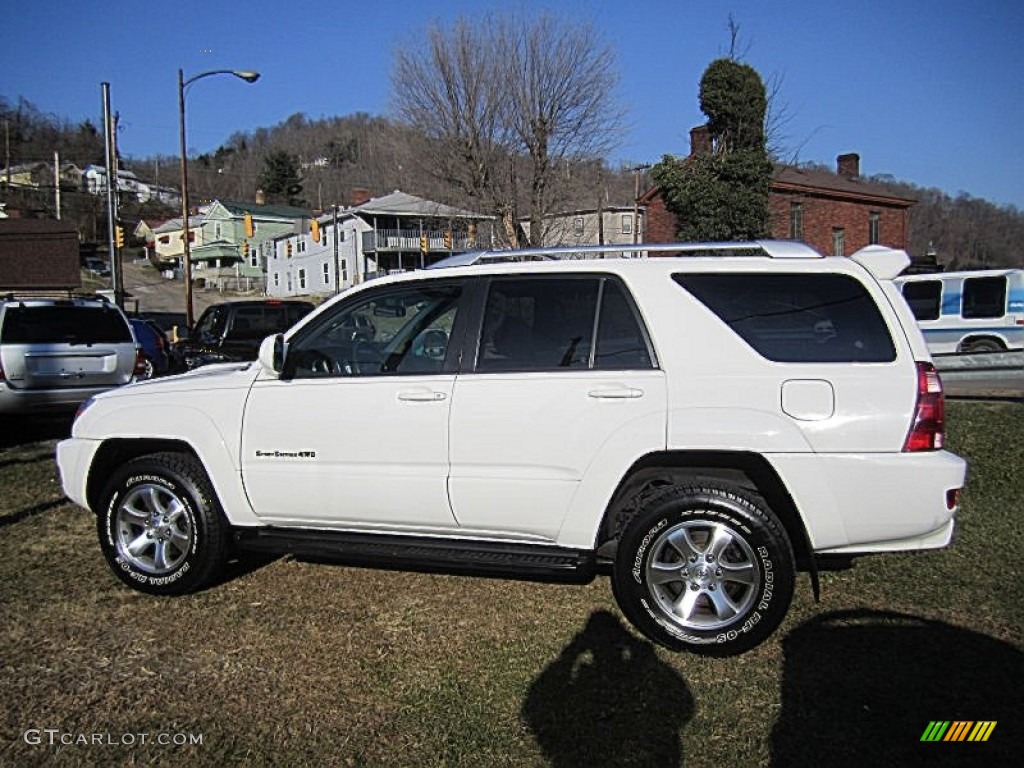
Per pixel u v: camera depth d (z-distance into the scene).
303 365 4.45
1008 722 3.18
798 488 3.65
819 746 3.04
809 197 31.30
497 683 3.55
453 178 25.08
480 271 4.21
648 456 3.83
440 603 4.43
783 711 3.29
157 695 3.49
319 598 4.52
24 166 60.25
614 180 32.59
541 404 3.92
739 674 3.60
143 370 9.52
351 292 4.42
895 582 4.62
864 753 2.99
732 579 3.76
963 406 8.70
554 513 3.94
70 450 4.77
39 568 5.04
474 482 4.02
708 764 2.95
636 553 3.83
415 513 4.16
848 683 3.50
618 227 35.47
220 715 3.33
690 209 23.03
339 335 4.42
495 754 3.03
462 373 4.08
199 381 4.64
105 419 4.70
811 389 3.67
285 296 54.38
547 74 24.16
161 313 42.78
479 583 4.71
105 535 4.66
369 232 48.44
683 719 3.24
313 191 71.88
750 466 3.79
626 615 3.91
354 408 4.21
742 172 22.17
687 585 3.81
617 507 3.98
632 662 3.73
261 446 4.37
